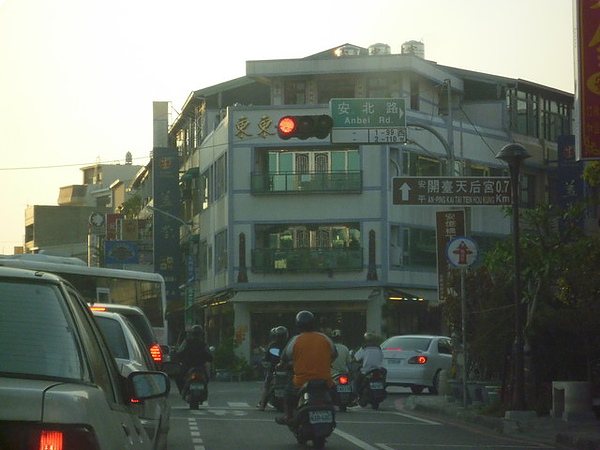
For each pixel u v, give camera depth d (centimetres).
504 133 6306
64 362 488
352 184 5719
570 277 2148
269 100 6675
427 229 5919
